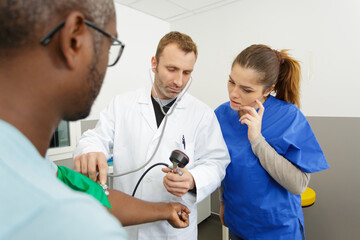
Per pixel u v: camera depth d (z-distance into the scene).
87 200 0.21
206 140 0.95
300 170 0.91
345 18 1.68
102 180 0.64
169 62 0.82
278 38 2.02
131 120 0.98
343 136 1.75
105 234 0.18
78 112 0.30
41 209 0.18
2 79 0.23
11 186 0.18
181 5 2.28
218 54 2.41
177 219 0.71
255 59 0.85
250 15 2.17
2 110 0.23
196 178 0.77
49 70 0.25
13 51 0.23
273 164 0.85
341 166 1.77
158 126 0.97
